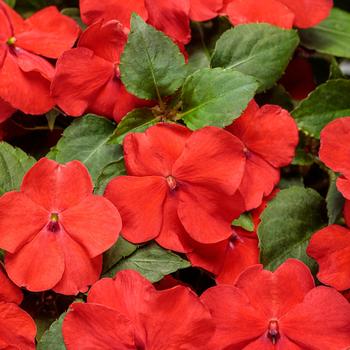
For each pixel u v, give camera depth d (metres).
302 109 0.48
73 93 0.47
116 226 0.43
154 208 0.45
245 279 0.43
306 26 0.51
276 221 0.46
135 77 0.46
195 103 0.46
